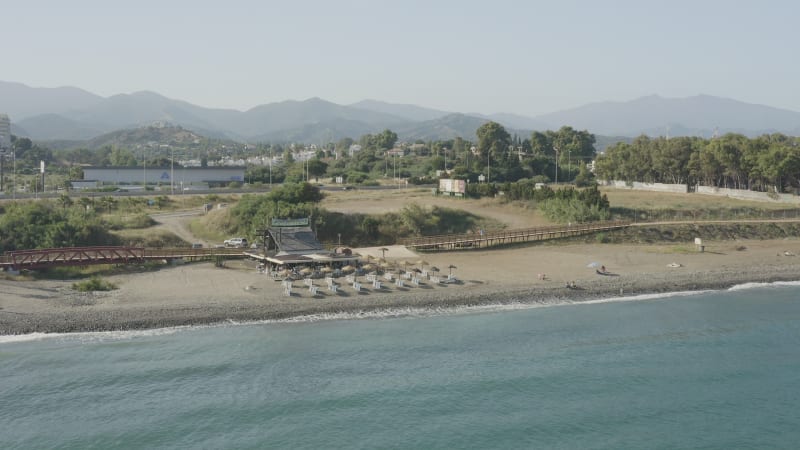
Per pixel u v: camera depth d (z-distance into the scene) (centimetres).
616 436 4306
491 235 10781
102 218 10875
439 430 4350
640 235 11344
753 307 7256
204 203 14388
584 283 8156
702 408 4716
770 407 4734
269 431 4303
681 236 11469
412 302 7106
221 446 4106
